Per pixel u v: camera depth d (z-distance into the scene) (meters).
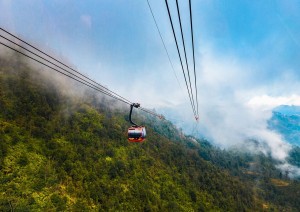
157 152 139.38
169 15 7.68
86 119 132.38
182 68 12.20
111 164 103.69
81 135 115.94
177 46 9.85
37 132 100.62
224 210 117.94
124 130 143.50
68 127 116.25
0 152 83.06
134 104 20.98
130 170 106.31
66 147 100.31
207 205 113.38
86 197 81.56
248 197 145.12
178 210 96.25
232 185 146.38
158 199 96.38
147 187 99.69
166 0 6.86
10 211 66.56
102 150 110.56
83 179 88.56
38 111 114.88
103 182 91.06
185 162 144.75
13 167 81.75
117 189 90.69
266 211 144.75
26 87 127.06
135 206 88.12
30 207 70.31
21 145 91.12
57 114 122.81
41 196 75.69
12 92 116.25
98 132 123.88
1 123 95.94
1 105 104.56
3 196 71.69
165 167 126.12
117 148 119.75
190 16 7.65
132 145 128.12
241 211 127.38
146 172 111.44
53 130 107.38
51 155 93.75
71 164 90.75
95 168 96.56
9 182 76.69
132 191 94.31
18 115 105.50
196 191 119.12
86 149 105.31
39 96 124.94
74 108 138.00
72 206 75.38
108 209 80.44
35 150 91.75
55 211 71.62
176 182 117.56
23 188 76.12
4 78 126.44
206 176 138.38
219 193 129.00
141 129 22.48
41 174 82.62
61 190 80.50
